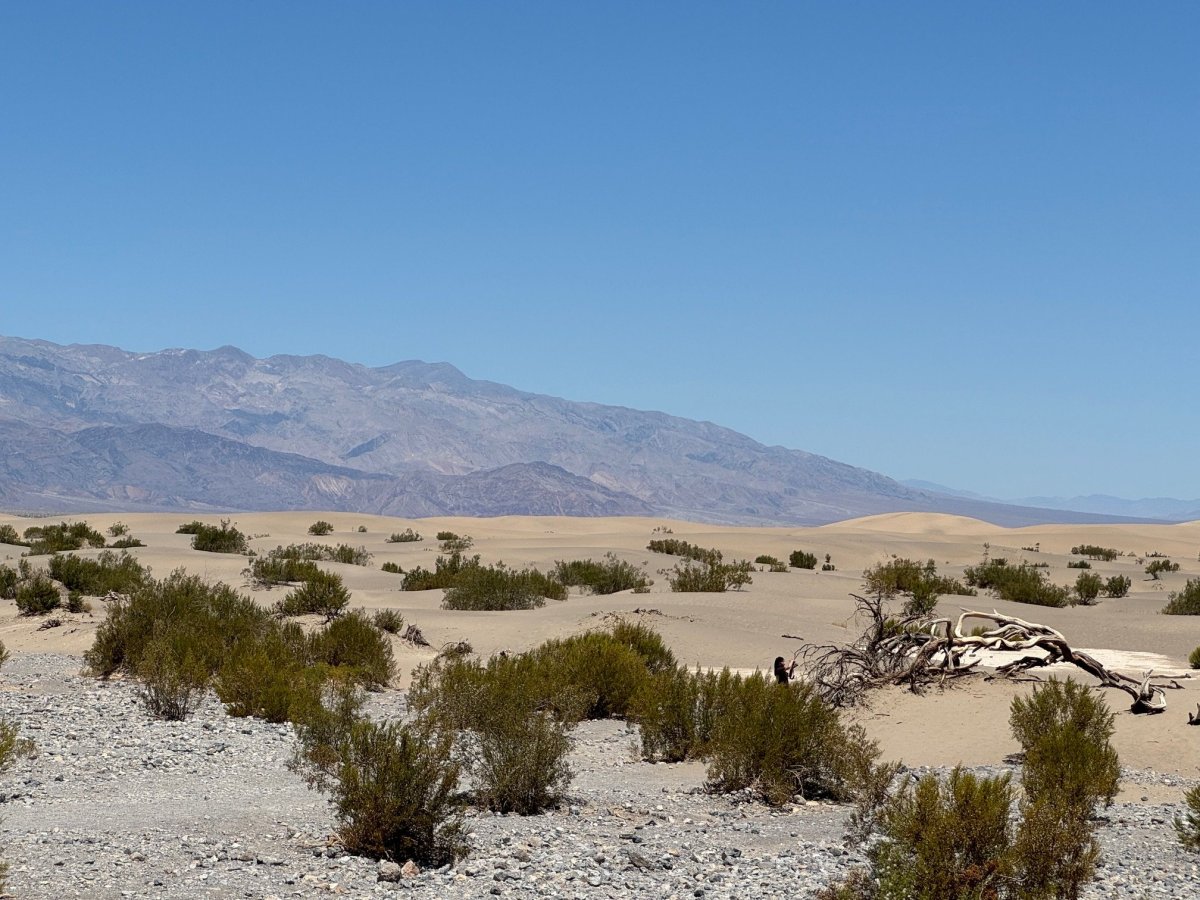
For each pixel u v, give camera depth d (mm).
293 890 9367
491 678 18094
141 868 9641
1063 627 33500
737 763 14758
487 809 13133
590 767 17031
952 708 20266
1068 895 9188
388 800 10672
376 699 22109
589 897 9492
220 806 12906
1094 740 14617
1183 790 15383
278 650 24141
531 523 111750
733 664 27078
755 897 9484
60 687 22297
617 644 23203
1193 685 21969
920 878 8789
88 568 38625
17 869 9406
